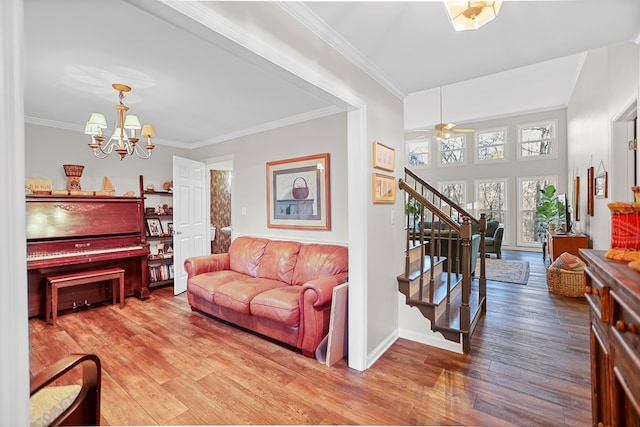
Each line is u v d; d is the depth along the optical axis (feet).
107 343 9.37
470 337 9.08
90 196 12.90
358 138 7.79
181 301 13.61
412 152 30.76
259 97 10.51
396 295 9.62
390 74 8.58
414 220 11.66
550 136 23.95
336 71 6.86
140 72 8.56
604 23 6.18
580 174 17.85
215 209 23.66
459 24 4.74
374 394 6.75
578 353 8.36
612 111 11.34
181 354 8.66
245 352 8.79
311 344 8.38
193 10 4.05
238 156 15.23
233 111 12.01
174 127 14.38
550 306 12.11
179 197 15.03
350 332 7.96
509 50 7.28
